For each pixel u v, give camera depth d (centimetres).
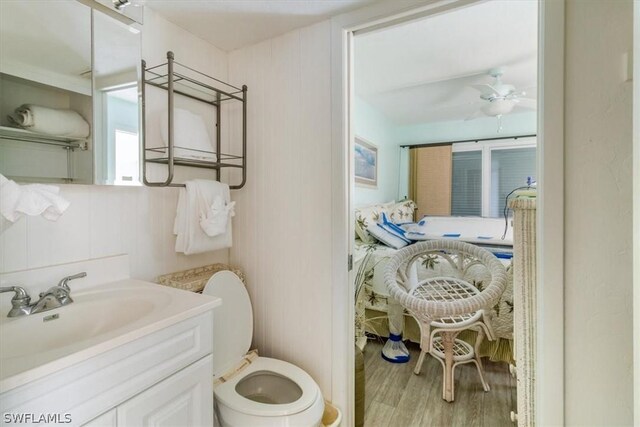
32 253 101
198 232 140
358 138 319
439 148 438
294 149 154
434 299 210
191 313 96
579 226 94
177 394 93
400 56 215
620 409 91
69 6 108
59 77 105
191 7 133
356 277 223
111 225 123
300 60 151
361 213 301
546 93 97
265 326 167
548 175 97
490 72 242
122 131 121
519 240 127
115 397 76
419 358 205
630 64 88
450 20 170
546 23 96
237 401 117
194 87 155
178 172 150
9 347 85
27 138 98
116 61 119
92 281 116
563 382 97
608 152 91
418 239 308
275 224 162
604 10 90
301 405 115
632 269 89
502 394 184
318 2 130
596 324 93
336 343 146
